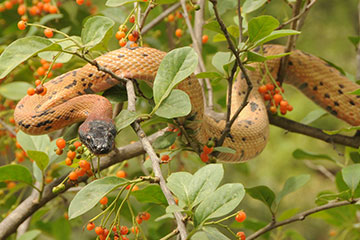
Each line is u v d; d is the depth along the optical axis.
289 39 3.10
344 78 3.30
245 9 3.08
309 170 7.53
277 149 7.61
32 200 3.04
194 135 2.98
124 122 2.81
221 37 3.04
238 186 2.74
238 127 3.11
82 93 3.00
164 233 3.17
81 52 2.83
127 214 3.12
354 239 3.18
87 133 2.92
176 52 2.83
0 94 3.19
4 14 3.44
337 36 8.28
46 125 2.98
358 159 3.16
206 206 2.73
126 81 2.86
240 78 3.21
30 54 2.79
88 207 2.72
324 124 7.58
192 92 2.98
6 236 3.02
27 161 3.95
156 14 3.75
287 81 3.40
